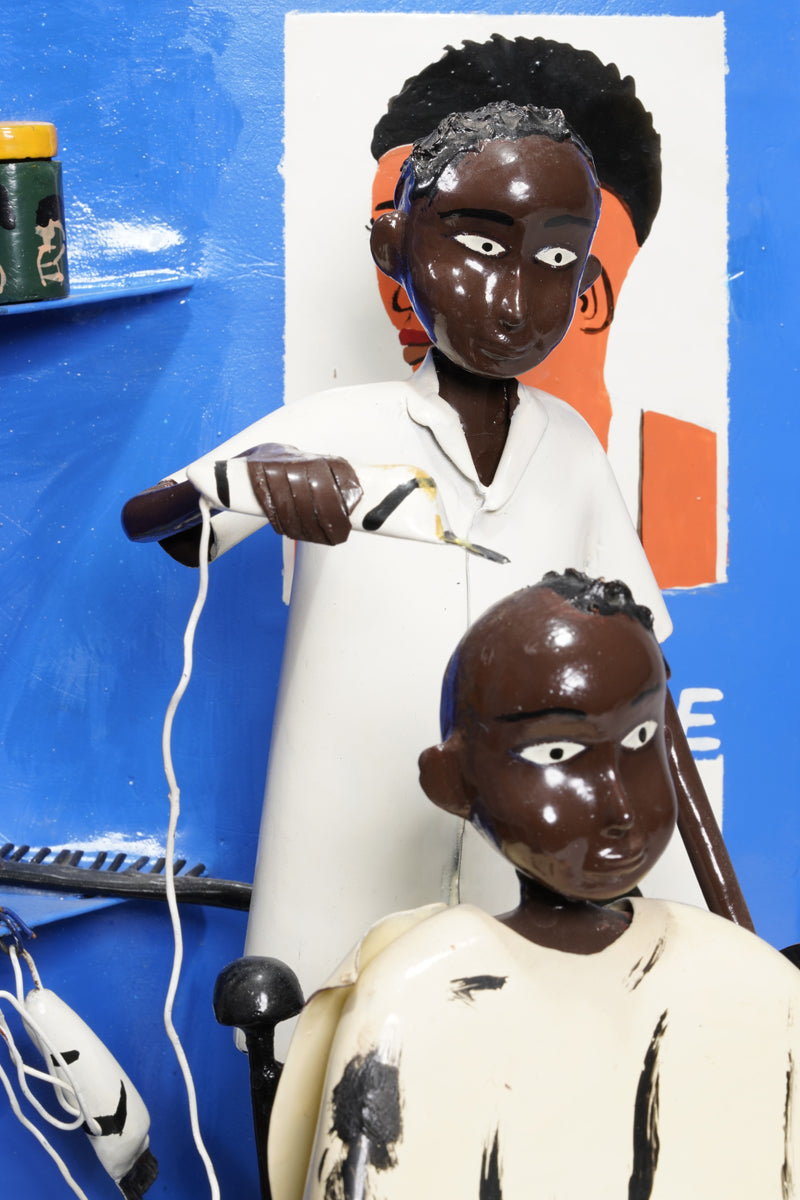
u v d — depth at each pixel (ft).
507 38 5.63
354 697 4.39
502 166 3.94
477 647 2.95
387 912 4.41
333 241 5.66
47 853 5.62
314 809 4.43
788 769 6.11
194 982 5.77
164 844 5.83
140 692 5.79
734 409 5.93
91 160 5.60
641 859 2.92
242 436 4.32
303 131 5.61
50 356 5.60
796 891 6.14
